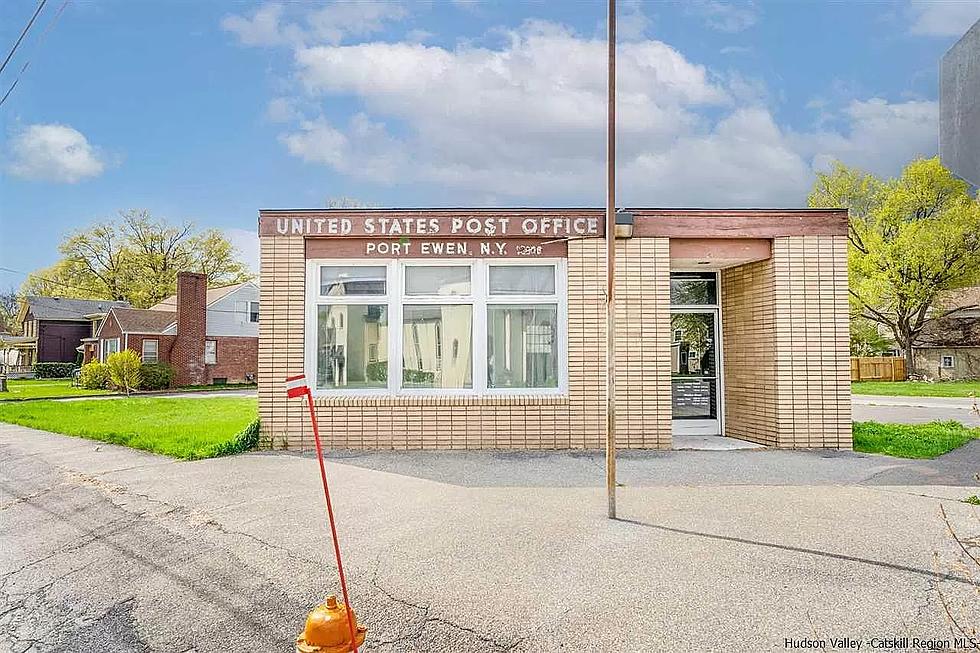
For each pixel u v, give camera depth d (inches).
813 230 466.3
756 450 456.1
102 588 234.1
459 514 299.0
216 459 437.4
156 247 2393.0
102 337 1852.9
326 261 475.8
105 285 2367.1
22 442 588.1
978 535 259.9
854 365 1761.8
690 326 534.0
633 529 272.7
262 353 466.9
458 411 464.4
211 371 1791.3
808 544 251.4
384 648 181.5
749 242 470.3
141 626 203.5
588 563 235.6
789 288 463.5
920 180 1593.3
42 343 2272.4
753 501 315.6
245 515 307.0
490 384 475.5
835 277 465.1
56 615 214.4
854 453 445.1
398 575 229.6
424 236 470.3
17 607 222.4
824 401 461.1
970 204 1541.6
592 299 464.8
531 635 185.9
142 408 948.0
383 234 470.0
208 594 223.6
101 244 2364.7
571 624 191.3
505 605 204.4
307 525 288.8
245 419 736.3
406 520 291.4
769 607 198.2
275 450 463.2
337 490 347.6
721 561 235.1
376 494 338.0
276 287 466.6
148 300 2340.1
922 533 263.4
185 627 201.5
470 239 471.2
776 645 176.7
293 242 467.5
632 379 462.9
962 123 110.0
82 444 556.1
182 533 286.4
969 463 408.2
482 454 445.7
